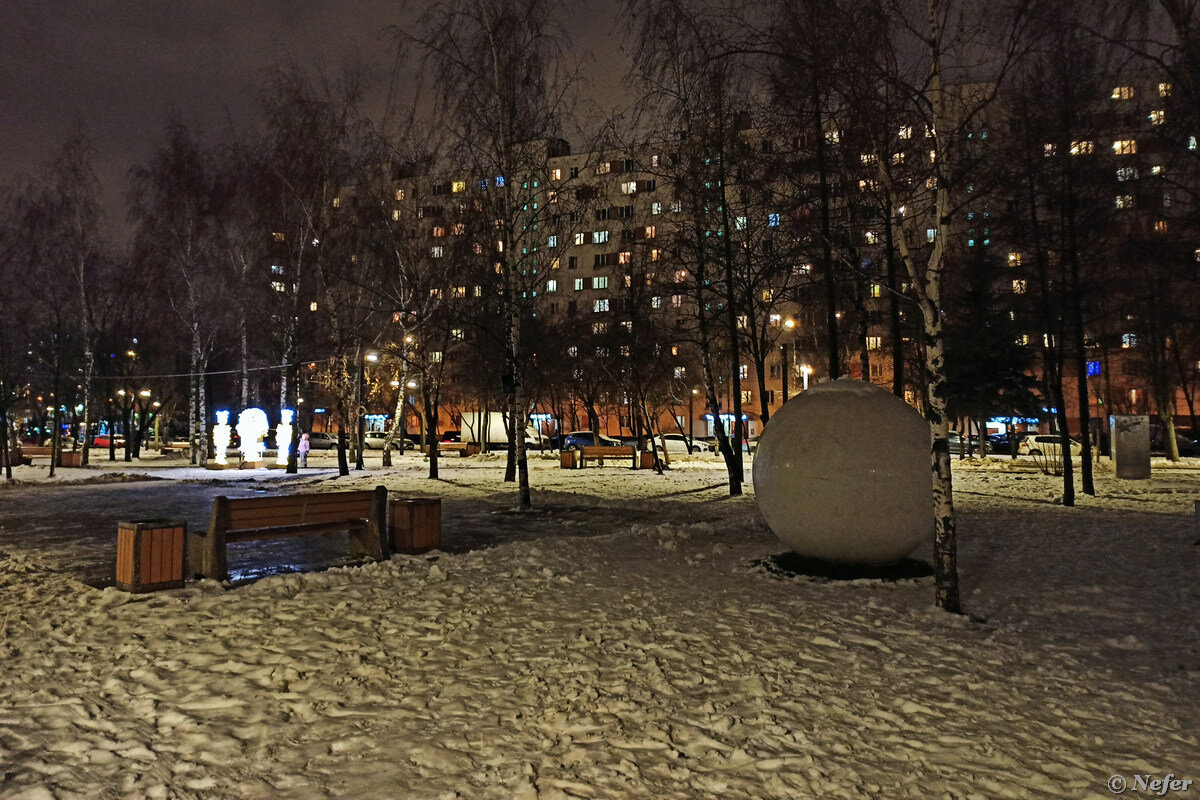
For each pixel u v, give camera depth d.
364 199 26.88
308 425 67.06
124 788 3.93
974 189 12.20
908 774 4.31
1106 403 42.22
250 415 35.72
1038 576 9.73
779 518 9.70
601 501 19.16
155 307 37.88
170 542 8.32
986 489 22.39
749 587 8.84
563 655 6.20
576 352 47.34
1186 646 6.84
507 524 15.06
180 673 5.64
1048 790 4.18
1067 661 6.35
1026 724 5.06
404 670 5.80
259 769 4.18
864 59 8.40
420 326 26.70
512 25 16.61
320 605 7.65
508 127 16.92
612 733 4.74
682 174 17.91
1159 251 13.86
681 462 39.50
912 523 9.20
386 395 54.38
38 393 48.03
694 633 6.86
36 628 6.85
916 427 9.51
